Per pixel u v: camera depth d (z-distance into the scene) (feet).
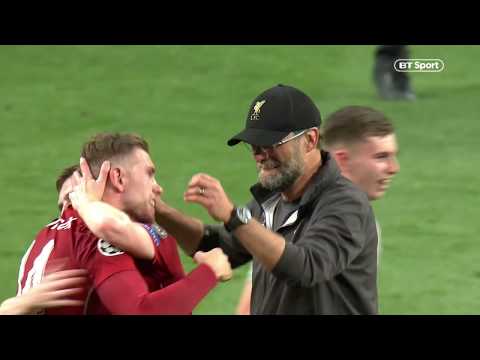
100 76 207.41
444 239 111.45
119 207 41.32
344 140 51.65
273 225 45.93
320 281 40.50
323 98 186.70
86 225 40.11
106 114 180.04
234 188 133.80
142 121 175.01
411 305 90.94
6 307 38.47
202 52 222.07
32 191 135.85
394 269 101.86
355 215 42.04
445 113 172.65
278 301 43.68
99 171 41.09
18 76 206.90
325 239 41.01
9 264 104.83
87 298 39.24
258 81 201.87
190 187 39.06
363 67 208.74
